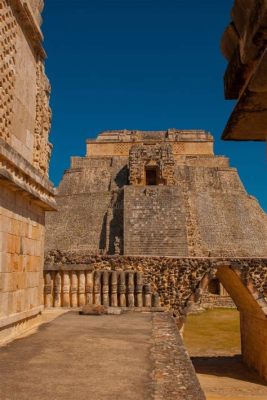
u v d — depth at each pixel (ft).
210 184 166.09
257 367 59.52
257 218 154.40
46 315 40.27
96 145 191.83
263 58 8.36
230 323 95.35
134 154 161.79
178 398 13.82
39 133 33.55
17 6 27.81
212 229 142.31
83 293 46.98
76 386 15.38
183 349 22.65
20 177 27.22
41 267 34.83
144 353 21.57
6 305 25.55
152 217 137.69
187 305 54.70
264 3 7.88
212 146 190.39
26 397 13.98
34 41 32.50
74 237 145.18
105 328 31.04
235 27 9.96
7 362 19.42
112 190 158.71
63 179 179.11
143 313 43.73
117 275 49.16
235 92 10.97
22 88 29.68
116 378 16.56
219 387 53.01
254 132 11.87
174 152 189.78
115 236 138.41
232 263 55.93
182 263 55.98
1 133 25.30
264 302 54.95
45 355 20.97
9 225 26.50
